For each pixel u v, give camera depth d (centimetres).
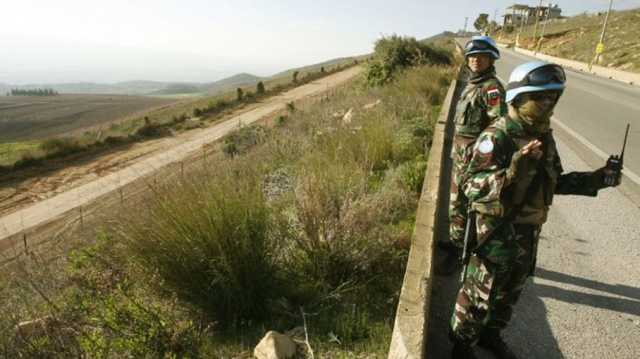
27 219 1200
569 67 3200
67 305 279
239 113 2808
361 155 577
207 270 283
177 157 1798
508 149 183
